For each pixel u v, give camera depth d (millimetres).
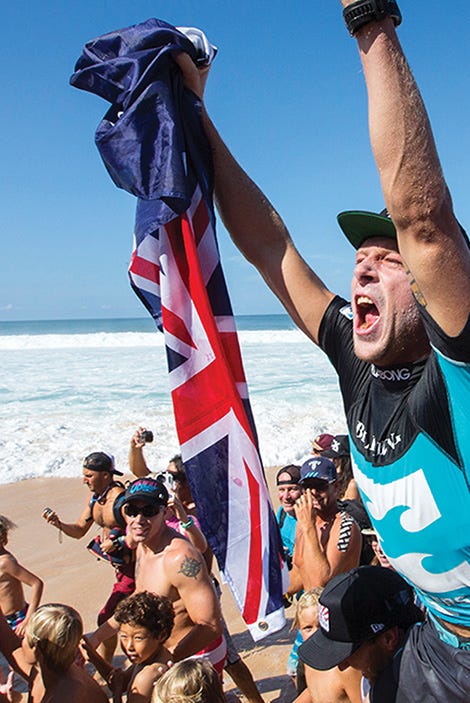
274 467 12703
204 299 2508
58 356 34469
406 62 1613
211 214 2504
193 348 2543
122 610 3699
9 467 12641
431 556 1825
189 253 2494
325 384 21797
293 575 4676
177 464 5719
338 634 2330
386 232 1827
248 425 2555
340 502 4750
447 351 1610
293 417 16484
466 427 1664
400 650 2184
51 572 7805
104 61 2467
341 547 4160
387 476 1860
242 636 6406
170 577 4035
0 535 5594
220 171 2539
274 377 23656
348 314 2225
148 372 26641
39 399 20062
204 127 2541
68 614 3549
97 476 6043
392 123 1554
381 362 1848
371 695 2221
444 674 1974
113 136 2359
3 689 4285
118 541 5664
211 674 3006
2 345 41719
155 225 2357
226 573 2508
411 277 1628
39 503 10711
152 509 4172
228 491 2533
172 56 2461
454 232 1559
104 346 41688
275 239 2451
